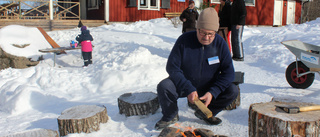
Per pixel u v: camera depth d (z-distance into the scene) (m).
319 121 1.90
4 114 4.10
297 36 9.16
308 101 2.38
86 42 7.40
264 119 2.03
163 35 11.72
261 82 5.00
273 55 7.32
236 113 3.26
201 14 2.41
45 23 14.23
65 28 14.64
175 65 2.65
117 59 6.42
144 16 16.56
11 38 8.34
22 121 3.59
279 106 2.19
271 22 19.86
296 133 1.89
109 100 4.30
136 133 2.79
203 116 2.97
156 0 16.75
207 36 2.42
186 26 8.87
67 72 5.99
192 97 2.43
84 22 15.12
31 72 6.52
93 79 5.50
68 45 10.14
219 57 2.64
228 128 2.83
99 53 8.46
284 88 4.49
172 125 2.94
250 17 18.86
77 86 5.33
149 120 3.13
